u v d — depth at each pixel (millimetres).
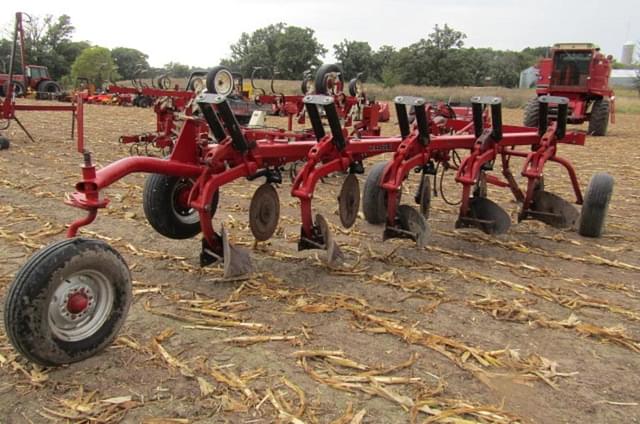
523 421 3162
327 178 10234
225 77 7754
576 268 5715
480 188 6828
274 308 4500
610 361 3857
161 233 5383
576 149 16391
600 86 20281
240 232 6500
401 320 4375
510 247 6312
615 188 10164
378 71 53375
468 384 3520
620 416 3252
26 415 3096
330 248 5230
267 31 49625
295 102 12516
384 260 5707
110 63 65688
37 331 3264
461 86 52469
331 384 3445
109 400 3221
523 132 7055
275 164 5328
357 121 10789
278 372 3572
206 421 3086
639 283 5332
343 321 4312
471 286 5098
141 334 4004
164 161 4445
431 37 53438
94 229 6457
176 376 3496
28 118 21266
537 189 7047
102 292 3623
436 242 6430
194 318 4273
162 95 12719
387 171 5621
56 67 71250
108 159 11758
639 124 28016
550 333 4234
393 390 3416
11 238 5969
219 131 4746
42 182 8984
